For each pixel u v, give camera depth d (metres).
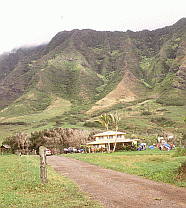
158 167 18.03
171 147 54.06
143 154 36.78
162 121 172.62
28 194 10.47
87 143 67.88
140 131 139.88
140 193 10.23
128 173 17.05
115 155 36.94
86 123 180.88
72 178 15.15
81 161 28.97
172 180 13.00
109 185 12.31
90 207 8.22
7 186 12.12
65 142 72.25
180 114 187.00
